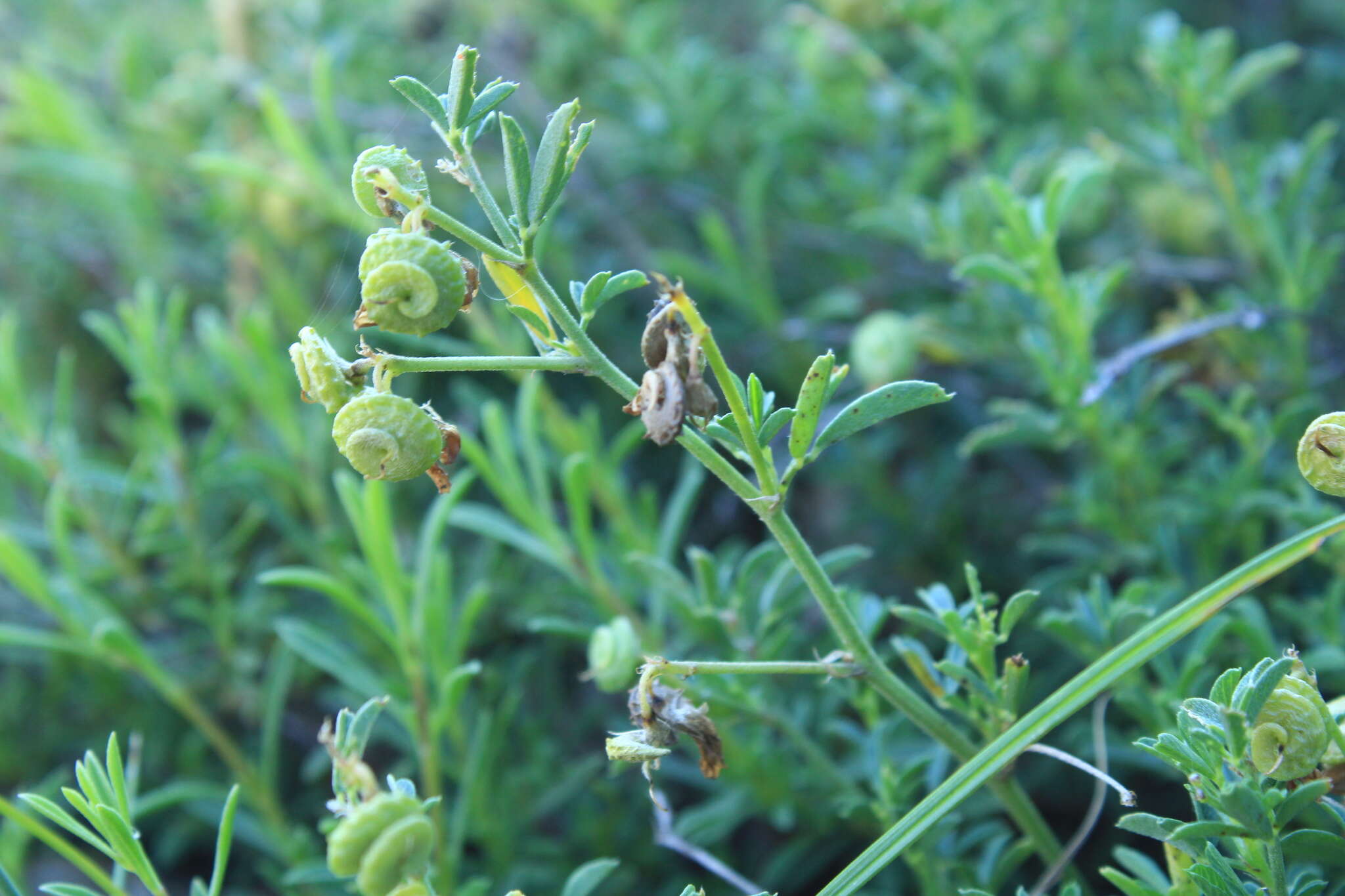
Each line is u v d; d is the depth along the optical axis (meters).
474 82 0.16
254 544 0.33
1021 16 0.36
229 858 0.28
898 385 0.17
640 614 0.27
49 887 0.18
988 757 0.17
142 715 0.29
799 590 0.22
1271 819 0.16
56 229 0.41
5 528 0.29
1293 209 0.28
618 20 0.40
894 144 0.39
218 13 0.38
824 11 0.37
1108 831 0.25
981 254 0.30
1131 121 0.36
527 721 0.27
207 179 0.36
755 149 0.39
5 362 0.28
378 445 0.16
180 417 0.40
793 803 0.23
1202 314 0.29
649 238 0.38
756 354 0.34
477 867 0.25
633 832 0.26
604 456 0.27
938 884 0.20
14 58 0.47
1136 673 0.21
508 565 0.30
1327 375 0.28
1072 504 0.27
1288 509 0.23
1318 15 0.42
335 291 0.36
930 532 0.31
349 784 0.16
